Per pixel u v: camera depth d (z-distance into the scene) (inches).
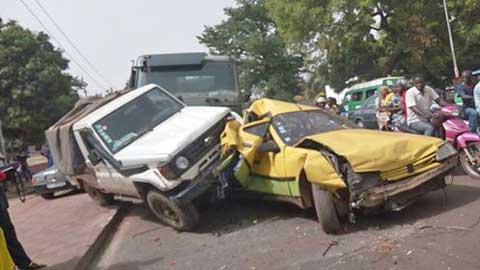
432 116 380.8
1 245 220.5
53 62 1392.7
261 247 278.4
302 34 1358.3
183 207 323.6
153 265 280.2
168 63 475.5
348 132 312.2
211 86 477.4
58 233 377.4
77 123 383.6
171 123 362.6
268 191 322.0
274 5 1384.1
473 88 408.2
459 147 371.9
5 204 260.8
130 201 454.6
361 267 225.3
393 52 1344.7
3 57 1323.8
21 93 1304.1
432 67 1349.7
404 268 216.4
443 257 221.5
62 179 606.2
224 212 363.9
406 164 276.5
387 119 450.9
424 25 1269.7
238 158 325.7
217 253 282.4
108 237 363.6
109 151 351.6
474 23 1309.1
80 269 283.7
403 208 290.8
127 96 390.9
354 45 1341.0
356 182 266.8
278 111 341.4
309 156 278.4
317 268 233.5
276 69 2331.4
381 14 1331.2
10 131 1334.9
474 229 250.2
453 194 323.6
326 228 277.0
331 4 1275.8
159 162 319.0
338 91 1443.2
